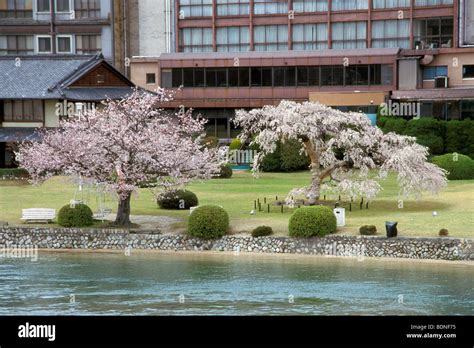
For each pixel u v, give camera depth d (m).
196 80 79.56
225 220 41.62
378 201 48.75
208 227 41.31
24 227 43.50
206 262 39.12
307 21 83.88
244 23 85.56
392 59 74.94
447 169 57.69
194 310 30.80
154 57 82.06
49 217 45.09
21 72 67.25
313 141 46.12
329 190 46.47
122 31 89.50
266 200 50.09
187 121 47.50
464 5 78.44
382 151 45.75
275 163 66.31
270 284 34.62
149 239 42.25
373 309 30.55
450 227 41.06
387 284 34.28
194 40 87.06
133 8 90.00
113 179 44.16
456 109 71.56
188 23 87.06
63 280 35.94
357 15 82.38
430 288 33.62
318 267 37.72
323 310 30.45
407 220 42.84
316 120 45.78
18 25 87.06
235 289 33.84
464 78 76.00
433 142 65.31
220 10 86.19
